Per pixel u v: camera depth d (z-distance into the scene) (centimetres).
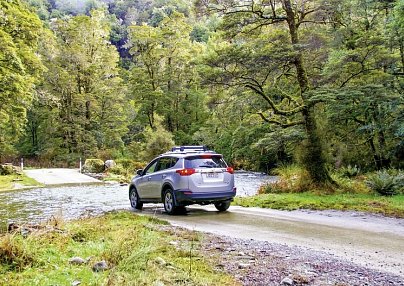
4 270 455
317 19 1744
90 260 514
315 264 568
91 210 1427
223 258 596
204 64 1545
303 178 1636
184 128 5391
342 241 745
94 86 5181
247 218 1072
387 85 1797
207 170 1160
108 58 5275
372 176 1644
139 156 4059
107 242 620
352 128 2097
